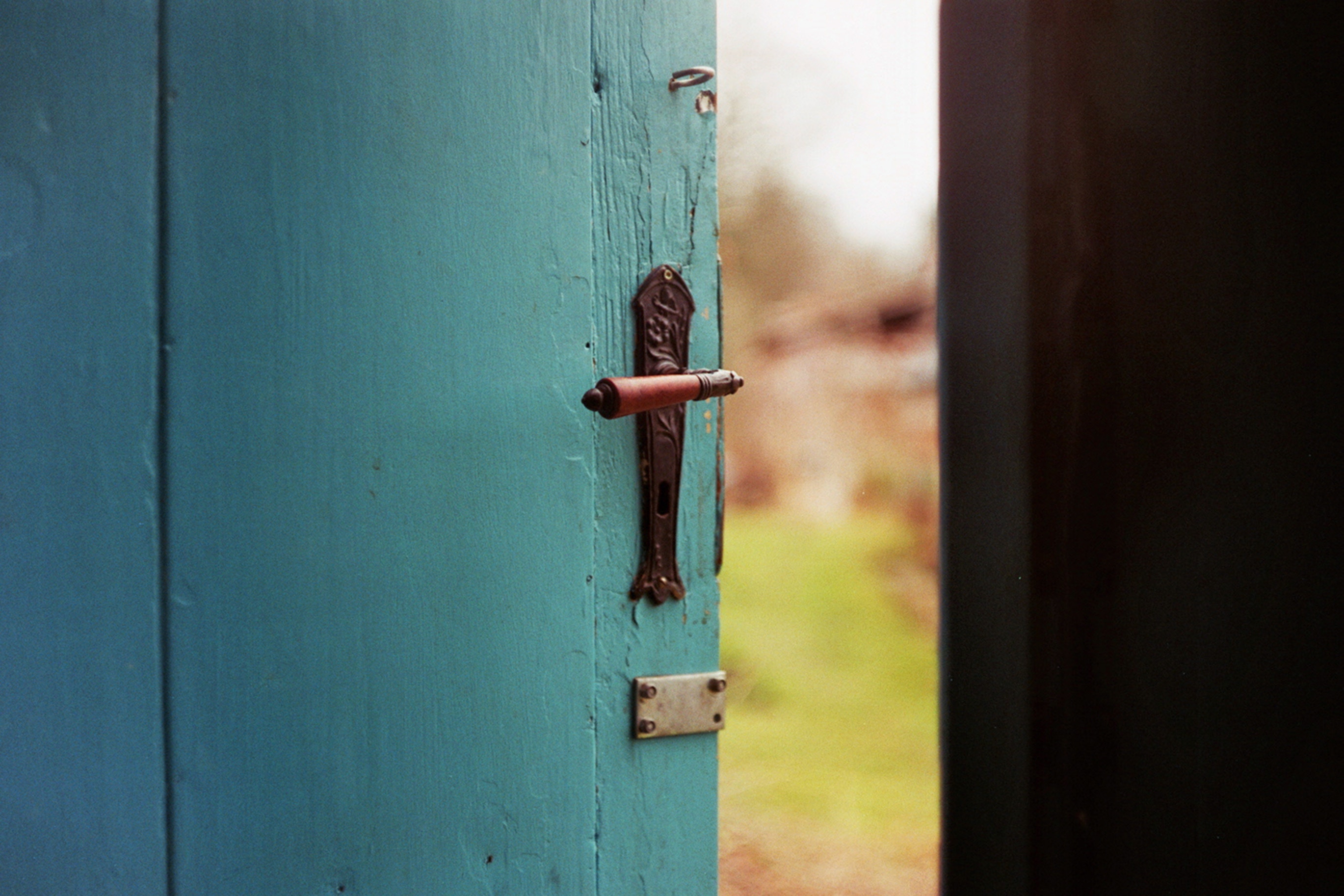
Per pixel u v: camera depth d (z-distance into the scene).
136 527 1.33
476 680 1.41
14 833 1.31
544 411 1.44
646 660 1.48
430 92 1.40
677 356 1.48
